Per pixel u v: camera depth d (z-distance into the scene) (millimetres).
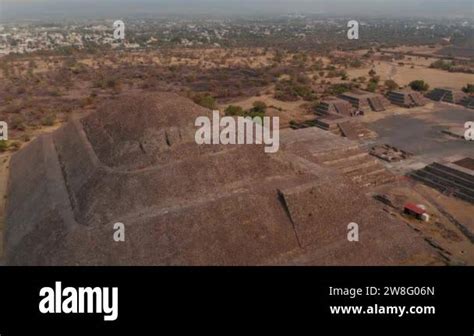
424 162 72500
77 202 41969
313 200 43094
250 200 41594
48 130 85500
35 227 41875
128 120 50312
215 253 37125
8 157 70500
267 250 38562
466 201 57844
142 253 36188
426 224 51781
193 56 192250
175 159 44219
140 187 41188
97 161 46406
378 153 75812
